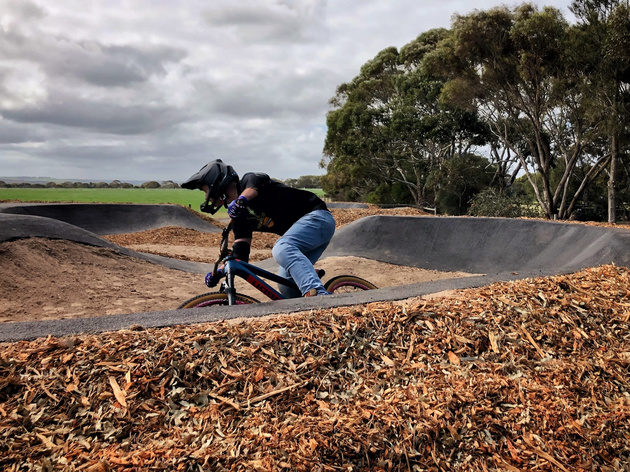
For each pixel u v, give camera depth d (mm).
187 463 1595
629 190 22422
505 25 18109
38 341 2227
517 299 3082
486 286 3504
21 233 7078
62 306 5418
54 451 1623
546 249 7934
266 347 2303
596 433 1991
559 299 3131
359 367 2291
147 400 1902
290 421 1851
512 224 8812
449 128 26031
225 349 2230
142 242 14398
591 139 18047
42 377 1943
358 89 30734
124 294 6191
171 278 7492
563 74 17625
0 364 1972
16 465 1554
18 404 1810
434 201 28859
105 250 7875
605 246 5715
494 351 2521
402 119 27109
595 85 16656
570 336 2764
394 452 1747
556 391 2246
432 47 28156
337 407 1977
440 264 8875
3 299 5398
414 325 2658
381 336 2533
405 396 2057
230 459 1624
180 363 2104
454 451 1812
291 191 3469
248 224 3385
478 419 1977
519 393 2180
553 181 24219
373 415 1909
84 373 1986
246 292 6664
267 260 9859
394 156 30938
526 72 17734
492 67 19203
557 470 1783
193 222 18391
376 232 9891
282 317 2656
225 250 3391
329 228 3514
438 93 26312
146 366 2064
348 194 39000
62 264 6809
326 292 3334
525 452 1851
